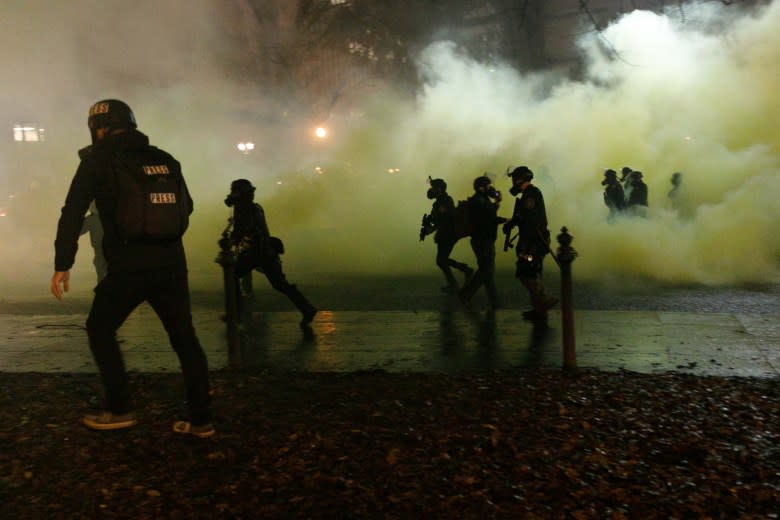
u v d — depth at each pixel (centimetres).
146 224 451
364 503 395
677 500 394
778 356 703
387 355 740
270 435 493
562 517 379
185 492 411
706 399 557
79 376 670
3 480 426
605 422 508
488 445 465
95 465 447
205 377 486
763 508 387
